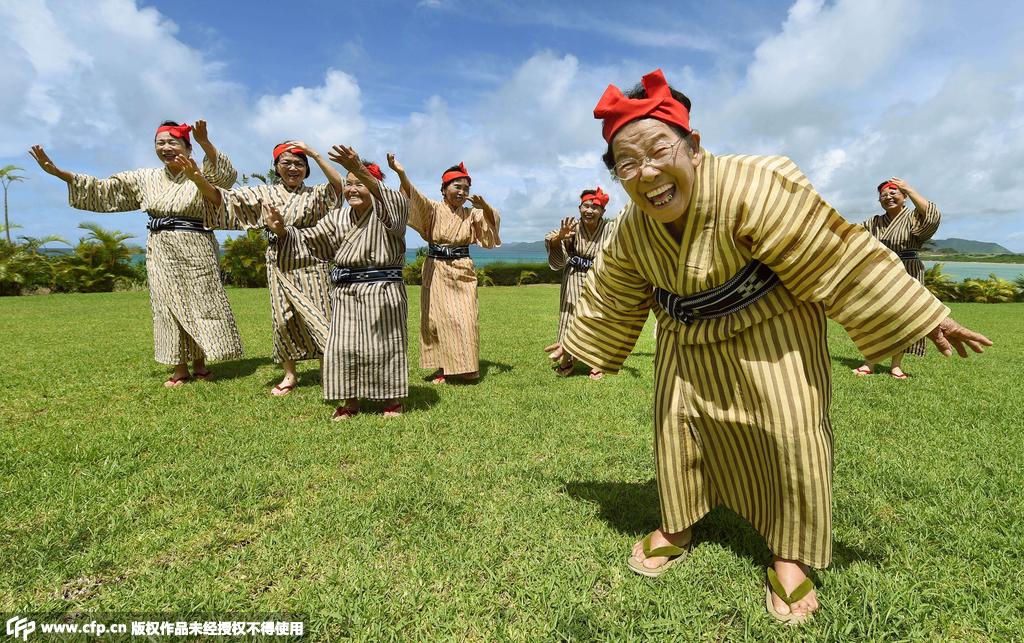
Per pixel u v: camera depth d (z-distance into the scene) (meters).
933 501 3.13
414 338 9.86
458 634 2.12
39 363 7.22
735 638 2.10
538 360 7.91
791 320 2.08
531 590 2.34
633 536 2.79
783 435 2.08
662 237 2.06
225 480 3.41
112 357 7.71
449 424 4.64
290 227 5.45
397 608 2.26
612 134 1.88
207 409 5.05
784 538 2.20
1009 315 16.86
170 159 5.85
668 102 1.85
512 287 34.41
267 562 2.56
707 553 2.60
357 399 4.98
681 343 2.29
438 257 6.47
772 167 1.94
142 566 2.56
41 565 2.50
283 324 5.62
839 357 8.52
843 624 2.12
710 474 2.43
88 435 4.26
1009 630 2.09
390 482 3.43
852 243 1.95
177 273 5.89
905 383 6.31
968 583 2.38
